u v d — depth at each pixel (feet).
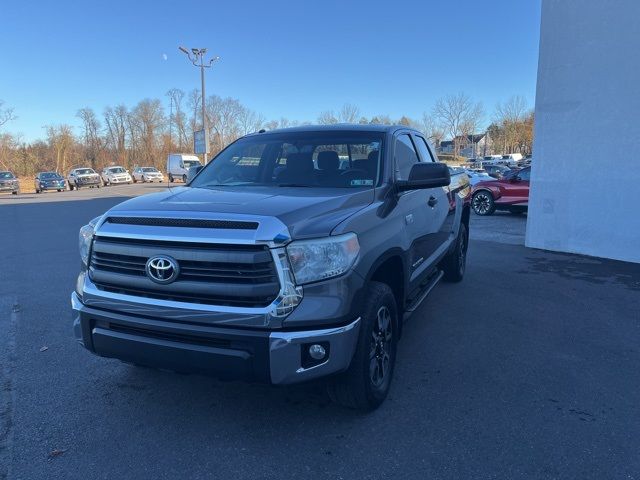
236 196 11.05
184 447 9.93
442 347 15.08
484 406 11.51
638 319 17.72
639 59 26.00
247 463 9.39
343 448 9.85
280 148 14.28
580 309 18.86
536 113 31.04
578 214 29.63
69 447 9.92
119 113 272.31
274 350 8.87
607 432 10.43
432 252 16.63
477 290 21.50
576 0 28.04
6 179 120.67
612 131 27.53
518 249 31.83
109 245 10.09
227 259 8.96
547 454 9.62
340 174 13.03
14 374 13.32
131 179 166.50
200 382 12.79
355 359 10.09
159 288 9.50
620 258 27.86
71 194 111.65
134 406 11.57
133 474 9.08
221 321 9.08
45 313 18.83
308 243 9.08
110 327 10.17
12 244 36.27
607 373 13.32
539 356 14.42
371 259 10.21
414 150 16.12
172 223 9.53
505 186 51.19
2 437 10.28
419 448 9.83
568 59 28.99
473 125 207.62
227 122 215.10
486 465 9.29
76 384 12.71
